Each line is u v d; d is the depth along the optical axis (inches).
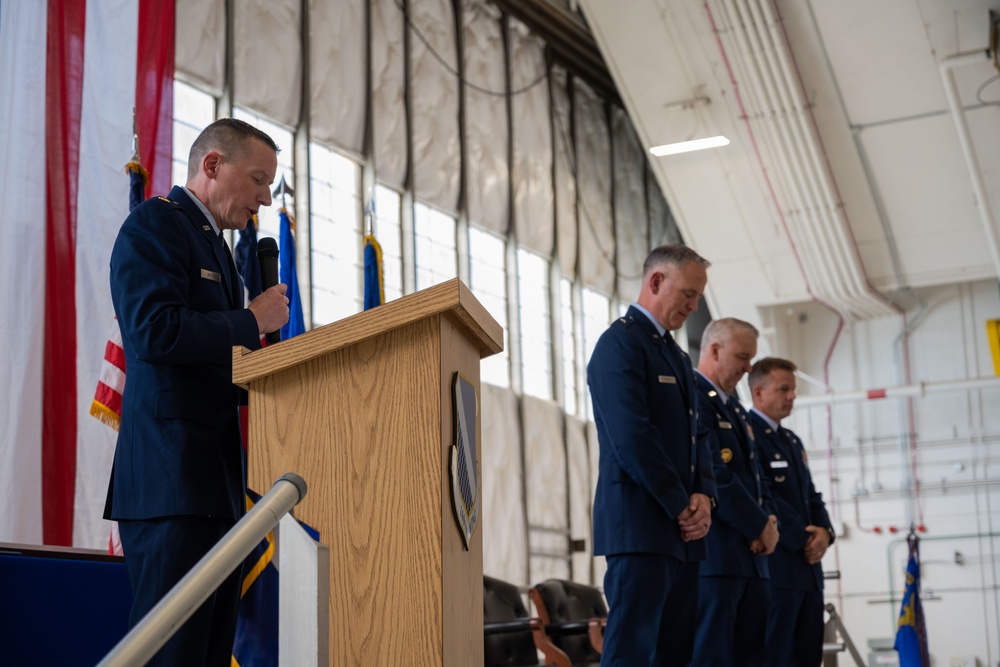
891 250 416.2
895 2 336.2
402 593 63.8
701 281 145.6
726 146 386.3
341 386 67.0
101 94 209.0
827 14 343.3
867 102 368.5
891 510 468.4
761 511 165.9
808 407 488.4
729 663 160.6
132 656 42.6
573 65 436.5
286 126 290.5
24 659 100.1
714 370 182.5
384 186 325.4
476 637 71.0
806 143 372.2
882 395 456.8
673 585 138.8
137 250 88.4
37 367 185.9
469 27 376.2
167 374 86.0
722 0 339.6
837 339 492.7
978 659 446.3
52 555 107.9
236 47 276.2
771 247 414.3
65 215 197.2
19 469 179.3
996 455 459.5
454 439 67.7
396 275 324.8
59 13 203.9
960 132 353.1
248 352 67.5
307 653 53.3
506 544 351.6
